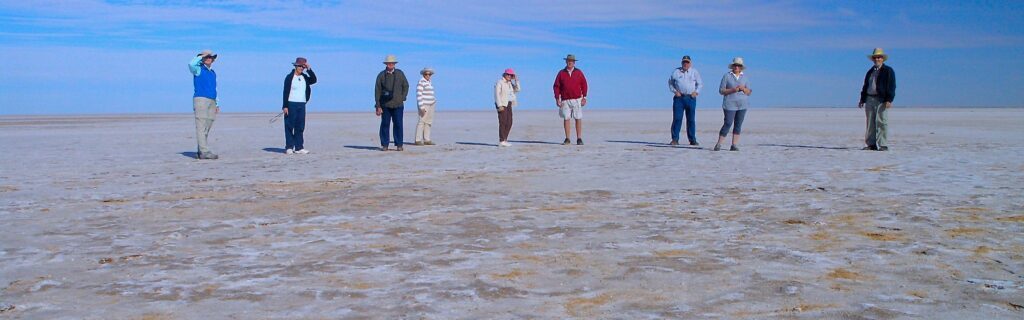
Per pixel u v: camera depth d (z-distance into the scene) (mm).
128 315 3850
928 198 7547
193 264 4953
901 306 3879
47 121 45969
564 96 17172
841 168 10891
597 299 4059
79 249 5465
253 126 32844
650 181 9445
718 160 12609
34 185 9477
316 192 8586
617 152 14672
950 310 3805
